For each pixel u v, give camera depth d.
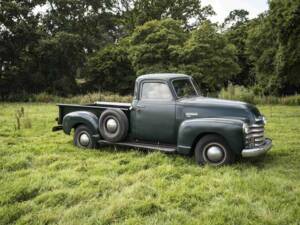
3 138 9.54
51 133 10.39
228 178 5.76
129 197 5.09
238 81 37.47
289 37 22.16
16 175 6.16
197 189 5.36
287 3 21.55
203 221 4.35
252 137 6.47
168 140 7.18
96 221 4.41
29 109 18.34
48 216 4.55
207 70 24.14
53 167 6.66
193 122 6.62
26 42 29.31
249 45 30.36
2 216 4.56
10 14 27.91
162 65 24.97
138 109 7.41
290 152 7.78
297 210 4.63
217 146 6.55
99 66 32.16
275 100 20.98
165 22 26.17
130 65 32.03
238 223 4.31
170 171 6.14
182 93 7.30
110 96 22.83
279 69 24.27
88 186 5.59
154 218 4.46
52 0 34.38
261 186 5.44
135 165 6.63
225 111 6.62
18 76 30.47
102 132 7.72
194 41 24.30
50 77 31.92
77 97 25.56
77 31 37.19
